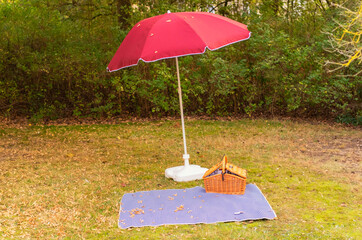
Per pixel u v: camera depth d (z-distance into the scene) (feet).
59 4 43.39
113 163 22.02
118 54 17.56
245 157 22.57
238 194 16.03
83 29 37.65
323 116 34.22
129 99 36.55
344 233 12.66
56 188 17.72
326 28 32.27
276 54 33.14
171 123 33.55
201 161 22.00
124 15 39.50
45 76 34.88
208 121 34.06
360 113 31.55
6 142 27.17
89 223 13.99
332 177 18.57
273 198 16.03
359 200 15.66
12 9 34.91
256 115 35.86
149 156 23.50
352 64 30.76
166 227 13.52
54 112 35.50
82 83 35.65
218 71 33.27
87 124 33.81
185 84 35.50
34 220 14.15
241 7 43.39
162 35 16.15
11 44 33.99
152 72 34.83
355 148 23.79
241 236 12.62
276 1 40.09
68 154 23.86
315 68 33.76
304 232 12.83
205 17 17.19
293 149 24.08
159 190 17.13
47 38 34.55
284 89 34.19
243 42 35.42
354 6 28.43
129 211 14.89
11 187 17.80
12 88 34.47
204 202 15.34
